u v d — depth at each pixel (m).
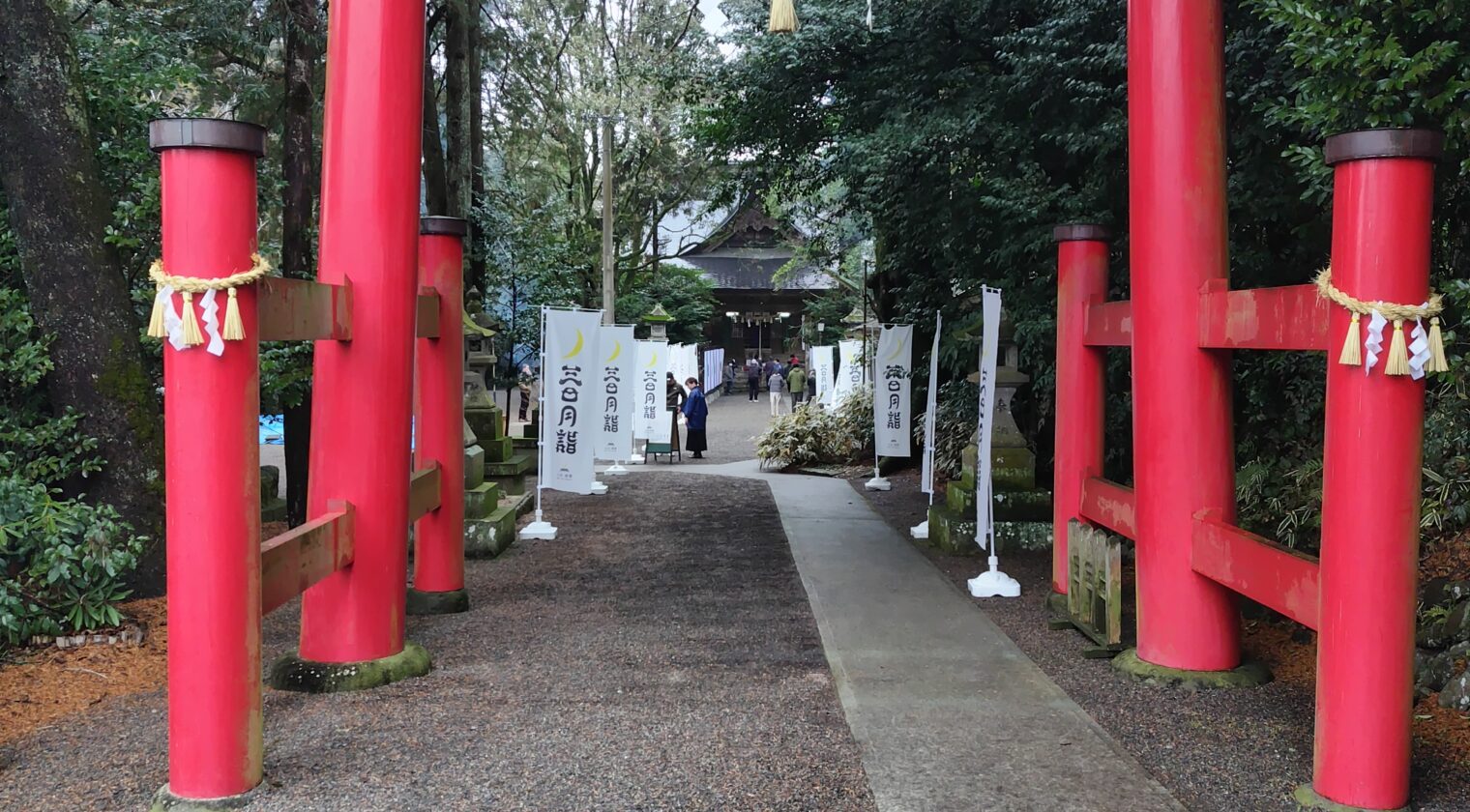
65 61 5.70
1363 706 3.09
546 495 12.16
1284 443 6.81
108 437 5.79
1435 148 2.98
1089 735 3.84
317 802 3.22
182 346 3.10
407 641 5.26
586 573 7.34
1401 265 2.99
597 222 27.91
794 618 5.88
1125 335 5.10
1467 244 5.46
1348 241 3.07
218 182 3.11
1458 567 4.87
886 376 11.35
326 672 4.44
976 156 8.80
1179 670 4.49
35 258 5.68
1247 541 3.95
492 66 17.11
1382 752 3.08
